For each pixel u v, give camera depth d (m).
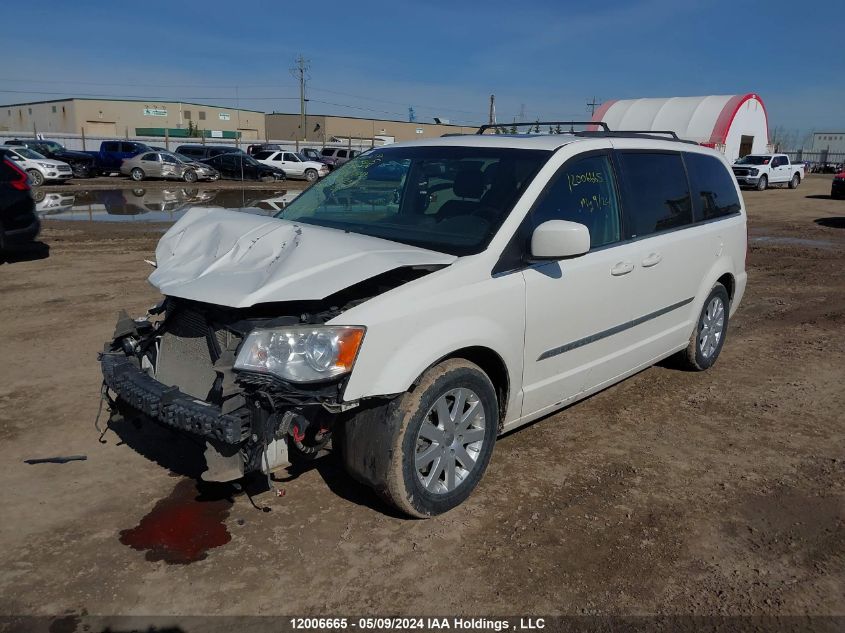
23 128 81.88
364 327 3.12
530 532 3.48
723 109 38.75
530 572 3.17
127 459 4.14
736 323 7.70
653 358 5.13
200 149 36.94
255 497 3.75
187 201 21.95
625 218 4.55
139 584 3.04
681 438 4.60
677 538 3.46
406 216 4.22
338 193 4.67
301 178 35.81
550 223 3.61
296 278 3.18
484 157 4.24
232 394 3.06
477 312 3.52
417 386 3.34
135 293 8.27
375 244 3.56
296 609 2.91
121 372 3.58
